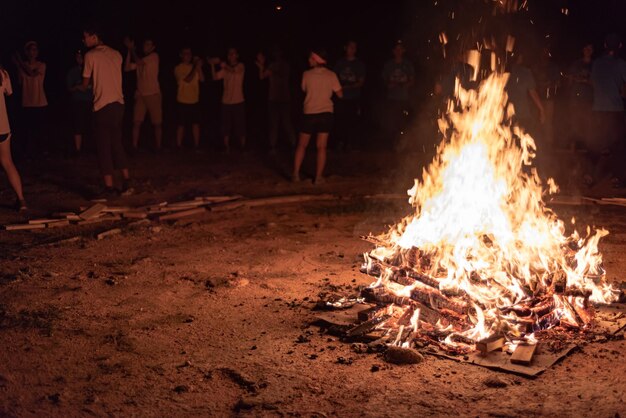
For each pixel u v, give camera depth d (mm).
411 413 4570
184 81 15758
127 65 15297
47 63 22062
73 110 15094
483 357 5340
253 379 5090
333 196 11516
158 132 15742
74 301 6777
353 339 5789
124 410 4676
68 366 5336
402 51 15672
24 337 5883
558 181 12469
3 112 10266
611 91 11953
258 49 21953
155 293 7020
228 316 6387
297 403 4730
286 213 10586
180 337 5898
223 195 11781
